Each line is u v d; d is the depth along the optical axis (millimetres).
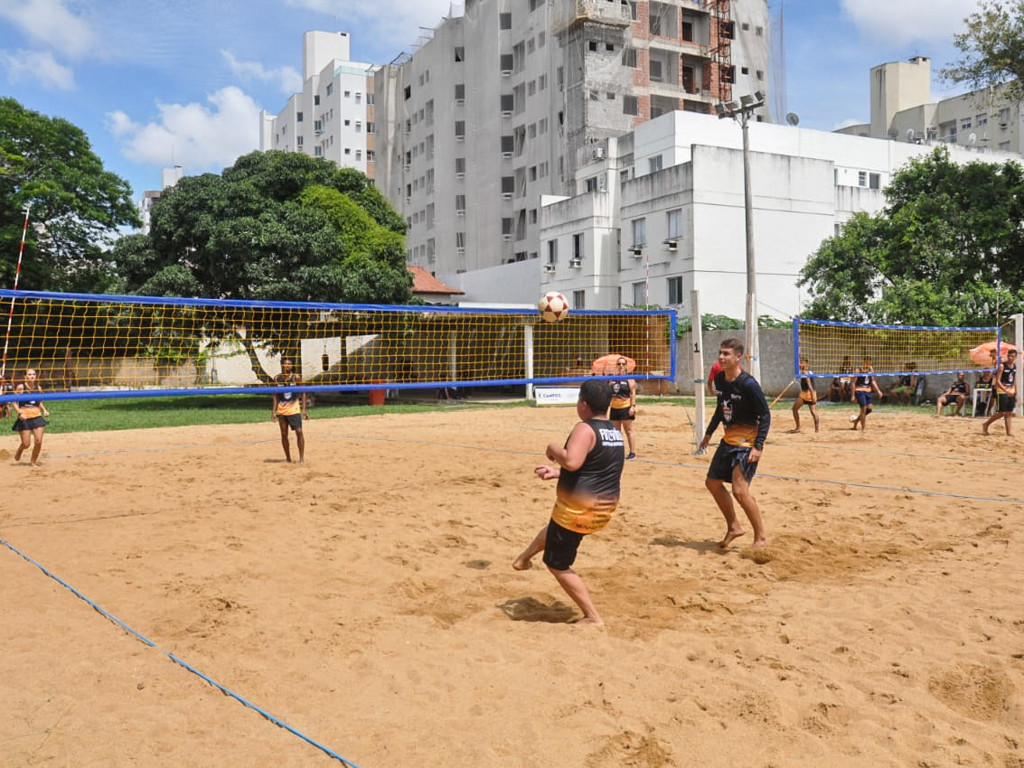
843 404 23031
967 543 6547
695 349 12266
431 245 58875
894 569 5824
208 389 8945
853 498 8461
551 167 46812
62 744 3320
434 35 57406
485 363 28891
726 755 3213
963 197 25641
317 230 25531
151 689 3852
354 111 78938
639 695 3742
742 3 47656
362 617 4848
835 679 3920
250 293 24500
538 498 8648
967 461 11117
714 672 4000
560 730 3412
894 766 3123
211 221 24344
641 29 44250
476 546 6609
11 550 6523
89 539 6891
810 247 33344
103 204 32625
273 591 5391
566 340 26141
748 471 6316
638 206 34062
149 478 10273
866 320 26438
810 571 5816
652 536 6902
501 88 51375
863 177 37688
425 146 59438
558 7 44062
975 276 24484
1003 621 4664
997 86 25766
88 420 20031
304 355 26938
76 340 24500
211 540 6832
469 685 3863
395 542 6727
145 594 5324
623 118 43438
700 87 47094
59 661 4191
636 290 34250
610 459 4703
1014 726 3477
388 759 3188
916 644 4363
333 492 9125
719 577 5688
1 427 17719
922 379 23062
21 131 29906
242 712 3604
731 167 31859
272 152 28266
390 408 23750
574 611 4996
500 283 42688
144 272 25781
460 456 12234
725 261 31859
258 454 12773
